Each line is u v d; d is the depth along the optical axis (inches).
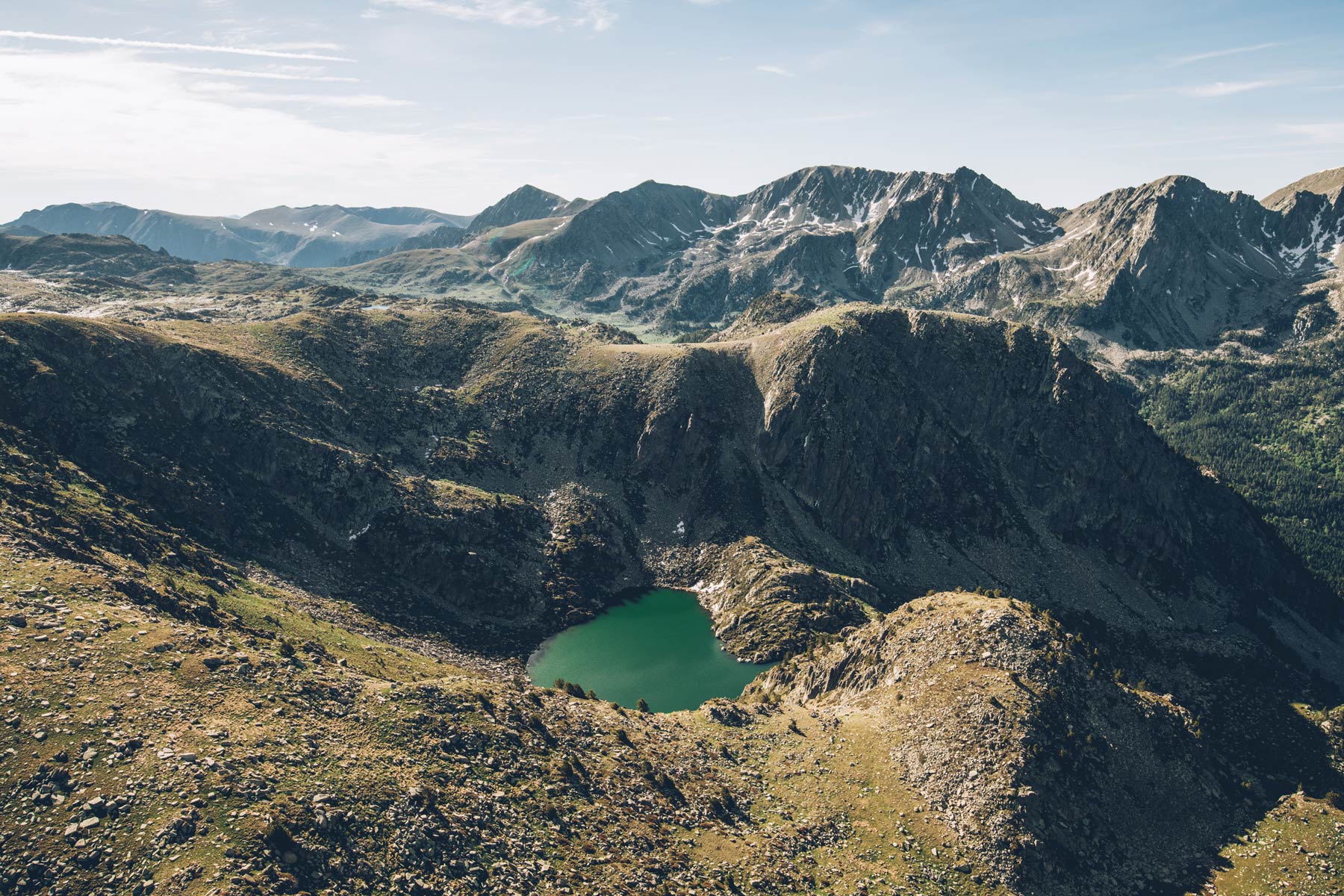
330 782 2807.6
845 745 4131.4
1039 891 3287.4
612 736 3964.1
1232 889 3499.0
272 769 2763.3
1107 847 3570.4
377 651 4990.2
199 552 5433.1
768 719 4603.8
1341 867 3604.8
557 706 4141.2
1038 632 4443.9
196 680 3166.8
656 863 3053.6
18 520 4227.4
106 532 4717.0
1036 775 3671.3
